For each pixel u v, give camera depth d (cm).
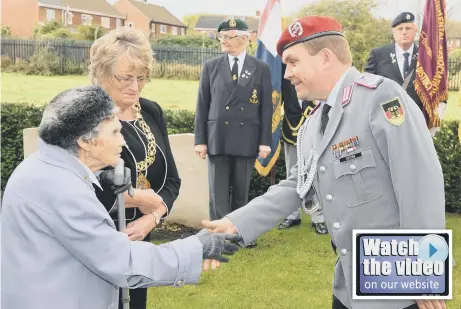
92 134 182
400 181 204
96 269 177
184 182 596
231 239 204
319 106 239
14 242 176
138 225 246
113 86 239
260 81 545
